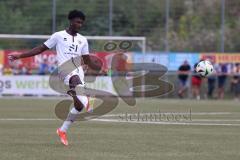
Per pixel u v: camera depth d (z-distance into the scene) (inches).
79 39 1203.2
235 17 3695.9
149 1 3587.6
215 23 3703.3
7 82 3171.8
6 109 2281.0
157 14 3604.8
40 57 3181.6
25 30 3538.4
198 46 3673.7
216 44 3673.7
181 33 3676.2
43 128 1534.2
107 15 3550.7
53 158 998.4
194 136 1369.3
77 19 1193.4
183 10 3676.2
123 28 3565.5
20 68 3181.6
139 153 1074.1
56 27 3518.7
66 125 1183.6
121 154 1059.3
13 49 3489.2
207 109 2402.8
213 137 1350.9
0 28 3545.8
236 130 1525.6
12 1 3558.1
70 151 1090.7
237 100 3238.2
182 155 1053.8
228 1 3676.2
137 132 1448.1
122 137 1334.9
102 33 3550.7
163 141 1263.5
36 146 1159.6
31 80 3169.3
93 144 1200.8
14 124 1649.9
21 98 3061.0
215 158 1019.3
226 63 3398.1
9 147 1141.7
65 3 3521.2
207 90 3378.4
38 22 3528.5
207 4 3713.1
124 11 3565.5
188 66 3326.8
